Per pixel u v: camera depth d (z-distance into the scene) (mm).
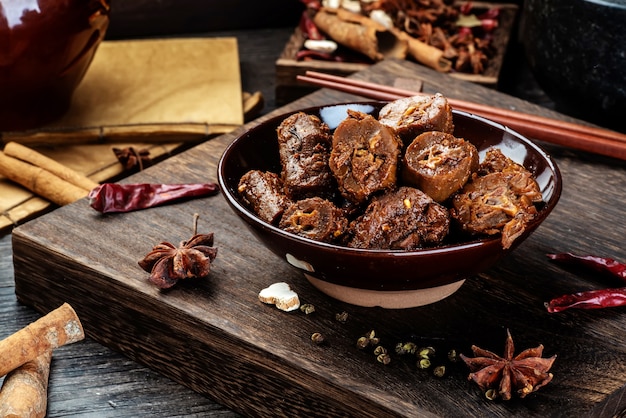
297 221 583
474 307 613
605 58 762
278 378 583
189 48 923
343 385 564
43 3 741
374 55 878
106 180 782
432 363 578
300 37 931
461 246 558
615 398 565
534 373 557
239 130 761
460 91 810
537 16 805
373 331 587
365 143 585
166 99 850
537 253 652
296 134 617
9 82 763
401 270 562
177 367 620
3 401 578
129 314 625
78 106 838
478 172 602
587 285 631
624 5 742
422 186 578
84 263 631
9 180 773
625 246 660
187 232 658
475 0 1015
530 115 746
